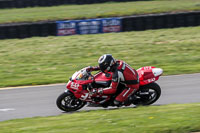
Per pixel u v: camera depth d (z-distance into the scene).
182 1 94.88
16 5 89.25
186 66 44.41
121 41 61.66
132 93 27.00
